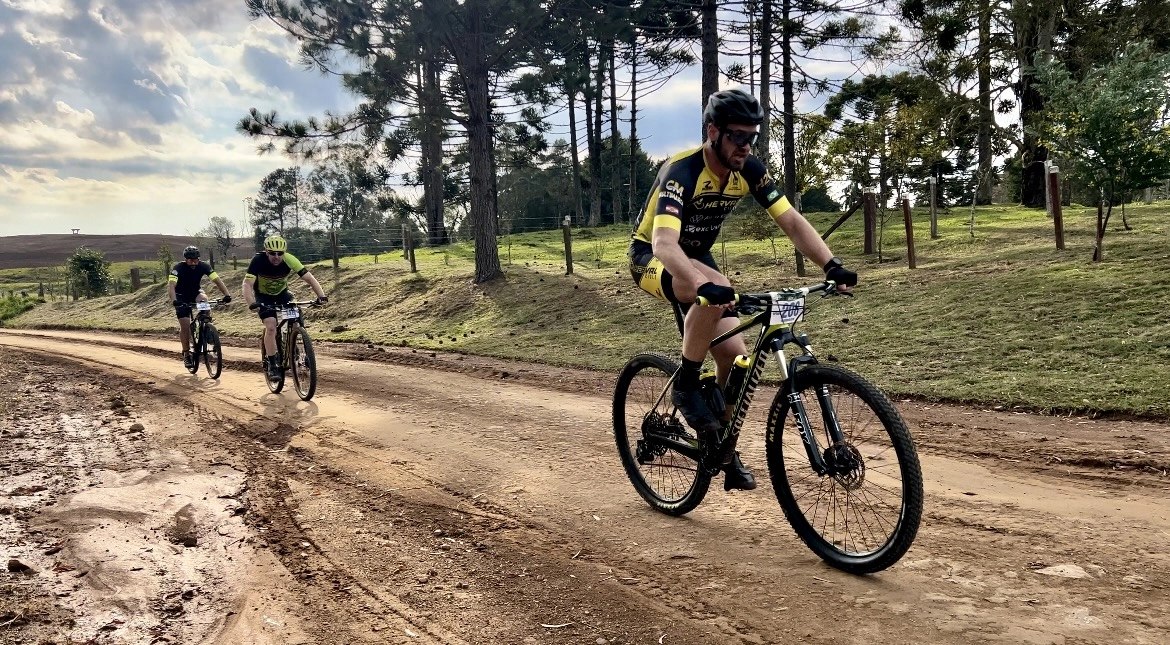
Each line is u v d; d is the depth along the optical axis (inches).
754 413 241.6
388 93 661.9
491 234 666.2
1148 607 104.9
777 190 132.4
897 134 648.4
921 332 316.8
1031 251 438.6
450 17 610.2
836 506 129.7
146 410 311.0
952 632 101.7
